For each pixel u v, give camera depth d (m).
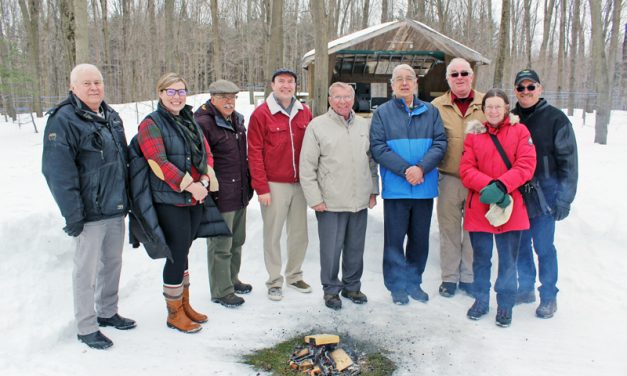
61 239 4.27
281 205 4.21
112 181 3.31
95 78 3.20
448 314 4.00
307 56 9.14
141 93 27.56
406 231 4.21
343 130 4.01
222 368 3.17
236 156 4.04
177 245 3.53
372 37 8.20
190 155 3.49
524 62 28.36
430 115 4.05
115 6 31.27
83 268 3.29
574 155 3.71
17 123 15.55
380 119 4.07
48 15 22.78
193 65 35.75
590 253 4.82
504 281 3.73
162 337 3.56
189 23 34.91
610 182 6.51
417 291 4.28
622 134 12.74
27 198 5.45
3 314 3.47
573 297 4.24
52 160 3.03
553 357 3.29
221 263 4.09
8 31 23.30
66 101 3.19
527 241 4.09
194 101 19.70
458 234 4.29
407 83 3.97
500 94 3.64
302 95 15.51
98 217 3.27
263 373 3.13
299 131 4.16
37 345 3.28
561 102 19.94
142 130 3.37
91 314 3.38
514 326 3.76
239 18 37.53
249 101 21.36
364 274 4.92
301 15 32.34
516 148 3.67
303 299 4.32
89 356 3.25
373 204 4.33
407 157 4.00
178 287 3.62
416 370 3.18
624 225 5.02
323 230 4.14
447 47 8.30
